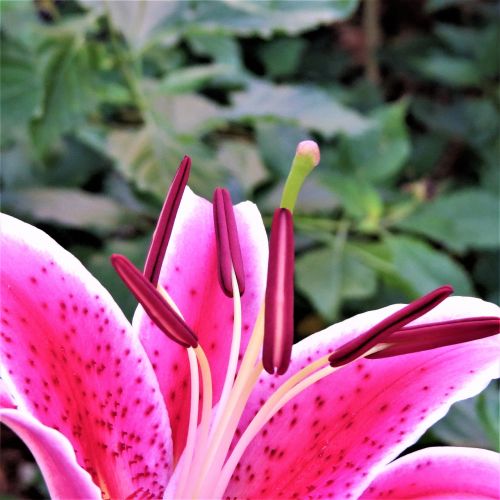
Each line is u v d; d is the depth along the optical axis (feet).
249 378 0.72
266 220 1.28
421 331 0.69
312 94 1.24
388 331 0.68
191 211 0.79
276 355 0.68
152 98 1.16
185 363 0.77
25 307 0.71
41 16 1.51
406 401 0.74
